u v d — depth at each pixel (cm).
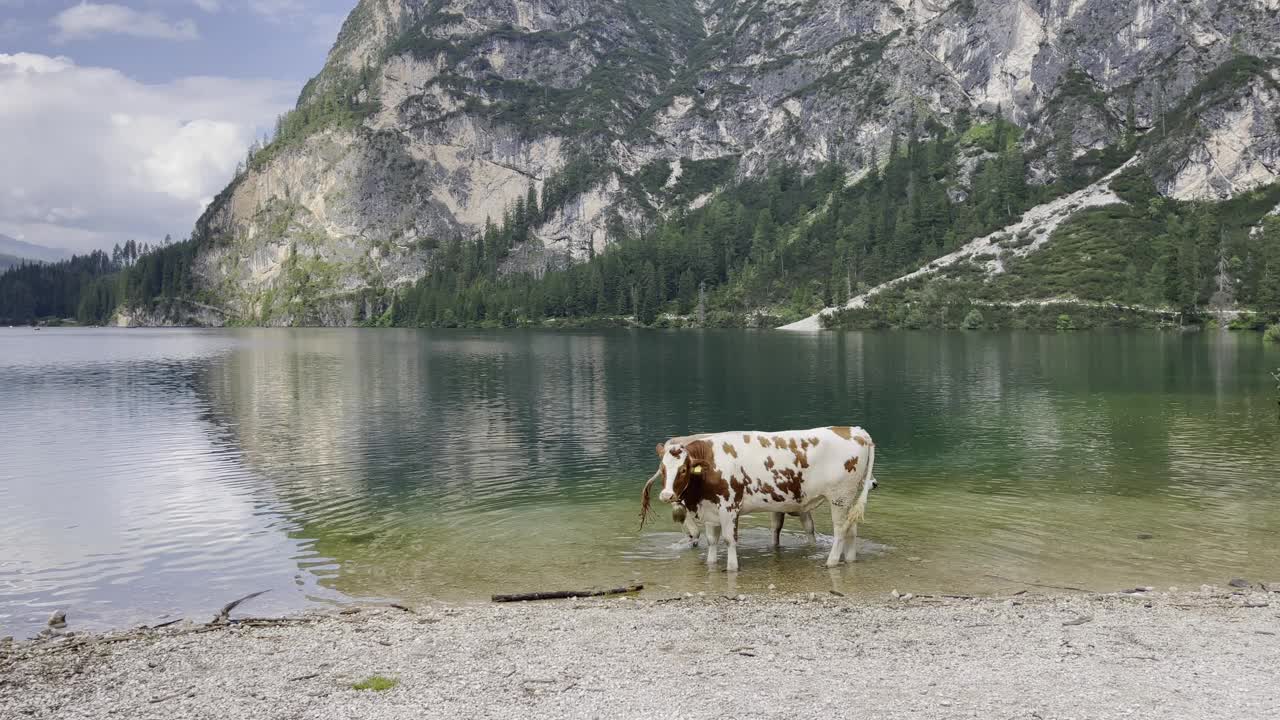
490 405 6406
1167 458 3809
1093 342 14700
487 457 4084
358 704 1284
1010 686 1305
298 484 3453
